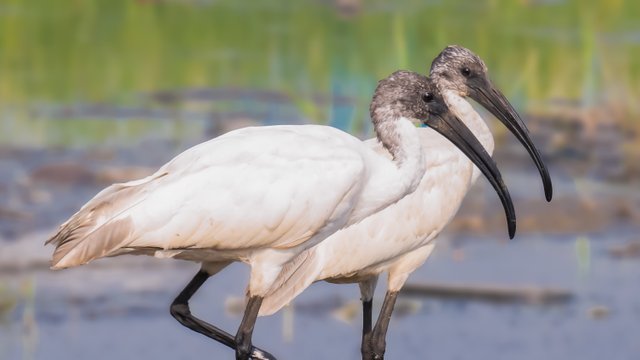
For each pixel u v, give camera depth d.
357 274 11.51
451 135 10.48
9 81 22.33
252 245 9.99
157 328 13.06
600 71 23.41
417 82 10.40
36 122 20.05
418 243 11.73
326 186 9.94
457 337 13.02
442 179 11.81
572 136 20.03
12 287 13.70
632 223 16.39
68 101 21.39
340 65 23.62
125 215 9.45
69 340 12.61
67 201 16.45
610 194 17.47
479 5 28.81
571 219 16.42
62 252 9.41
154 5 27.78
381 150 10.83
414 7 28.38
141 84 22.59
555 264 14.90
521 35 25.91
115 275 14.30
